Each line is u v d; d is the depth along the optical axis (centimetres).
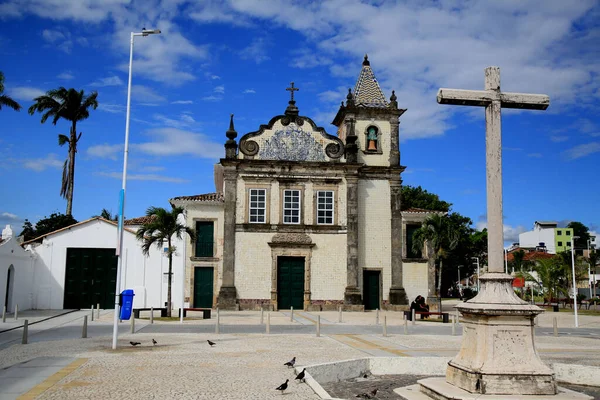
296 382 1112
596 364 1453
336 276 3922
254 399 959
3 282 3238
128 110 1766
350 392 1078
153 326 2514
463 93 1101
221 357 1497
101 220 3819
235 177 3931
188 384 1098
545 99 1122
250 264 3872
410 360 1288
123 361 1405
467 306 1009
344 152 4056
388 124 4184
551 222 13150
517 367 956
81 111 5753
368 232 4025
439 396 967
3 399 951
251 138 4003
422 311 3198
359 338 2075
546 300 5603
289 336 2117
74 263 3778
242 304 3825
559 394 955
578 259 5497
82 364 1348
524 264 6906
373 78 4344
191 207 3956
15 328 2369
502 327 976
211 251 3938
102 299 3759
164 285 3797
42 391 1020
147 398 968
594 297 6334
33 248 3747
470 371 968
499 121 1103
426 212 4109
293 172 3984
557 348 1889
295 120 4056
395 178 4081
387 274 3997
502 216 1069
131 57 1794
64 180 5769
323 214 3984
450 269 7688
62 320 2825
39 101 5622
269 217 3922
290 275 3919
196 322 2761
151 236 3172
